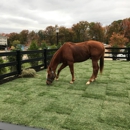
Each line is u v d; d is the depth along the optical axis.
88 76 4.54
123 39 26.72
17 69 4.54
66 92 3.08
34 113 2.14
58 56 3.66
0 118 1.99
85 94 2.94
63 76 4.58
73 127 1.77
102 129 1.72
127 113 2.13
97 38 41.31
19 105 2.43
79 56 3.69
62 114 2.11
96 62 3.74
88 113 2.13
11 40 58.53
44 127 1.77
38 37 50.03
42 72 5.39
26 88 3.38
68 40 42.28
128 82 3.82
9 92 3.09
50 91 3.15
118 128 1.74
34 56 7.14
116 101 2.58
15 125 1.20
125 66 6.38
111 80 4.03
